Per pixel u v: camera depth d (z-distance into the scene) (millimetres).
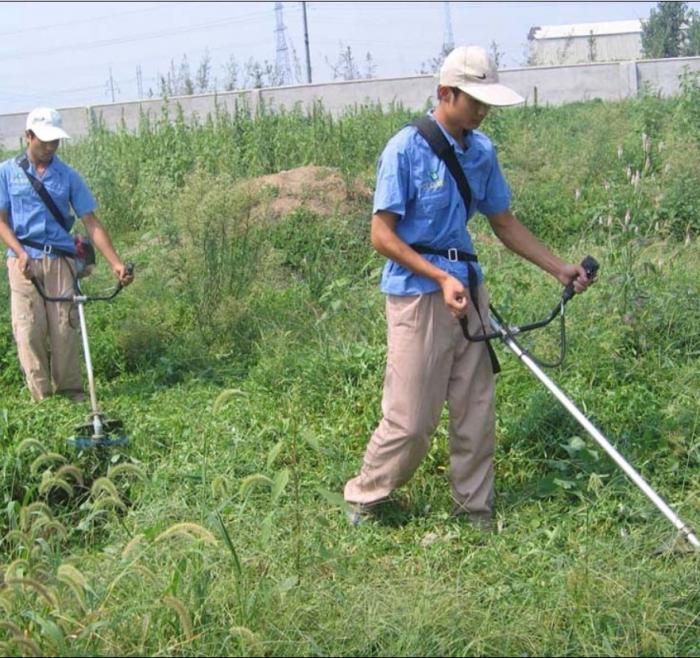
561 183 12609
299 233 10609
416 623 4355
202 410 7277
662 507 4730
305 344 8422
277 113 20594
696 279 8422
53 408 7203
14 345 8922
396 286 5320
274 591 4492
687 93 15055
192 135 15891
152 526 5328
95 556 5207
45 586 4652
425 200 5250
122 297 9727
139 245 12023
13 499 6266
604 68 23875
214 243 9227
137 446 6648
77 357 7969
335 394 7250
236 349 8836
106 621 4266
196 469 6266
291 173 12133
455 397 5469
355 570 4973
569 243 11062
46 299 7555
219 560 4801
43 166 7754
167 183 12727
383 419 5477
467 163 5320
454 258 5340
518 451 6293
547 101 23172
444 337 5324
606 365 7180
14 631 4020
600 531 5395
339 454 6387
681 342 7516
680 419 6441
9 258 7816
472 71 5094
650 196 11281
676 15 33031
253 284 9398
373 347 7633
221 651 4207
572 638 4398
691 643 4430
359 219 10977
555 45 44125
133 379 8523
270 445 6559
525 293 8164
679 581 4727
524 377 7062
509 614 4516
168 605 4254
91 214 7883
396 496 5801
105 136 17734
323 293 9438
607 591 4590
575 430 6352
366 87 24453
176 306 9250
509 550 5223
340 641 4324
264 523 4941
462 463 5555
